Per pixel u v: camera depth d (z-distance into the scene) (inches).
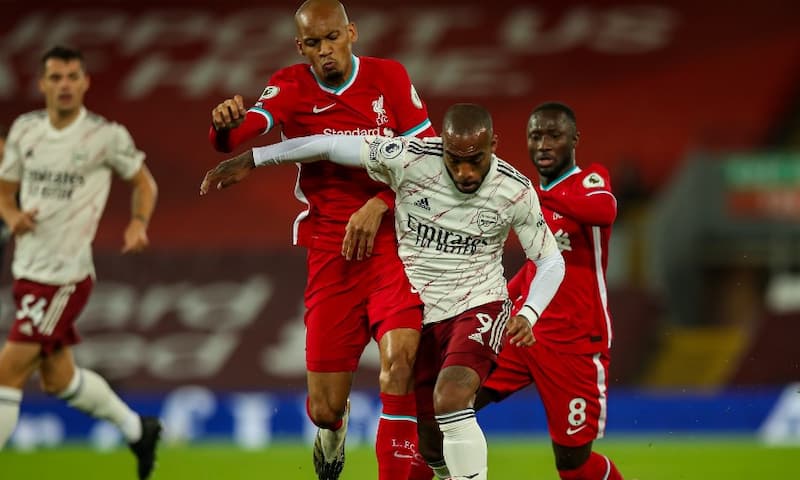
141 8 3250.5
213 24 3208.7
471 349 794.2
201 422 1877.5
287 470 1440.7
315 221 876.6
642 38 3073.3
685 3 3139.8
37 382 2094.0
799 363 2234.3
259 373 2210.9
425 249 830.5
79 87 1066.7
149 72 3075.8
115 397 1122.7
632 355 2316.7
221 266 2444.6
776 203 2481.5
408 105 863.7
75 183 1066.7
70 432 1855.3
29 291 1051.9
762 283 2513.5
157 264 2447.1
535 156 948.0
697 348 2445.9
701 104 2923.2
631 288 2411.4
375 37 3142.2
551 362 944.3
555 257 828.0
